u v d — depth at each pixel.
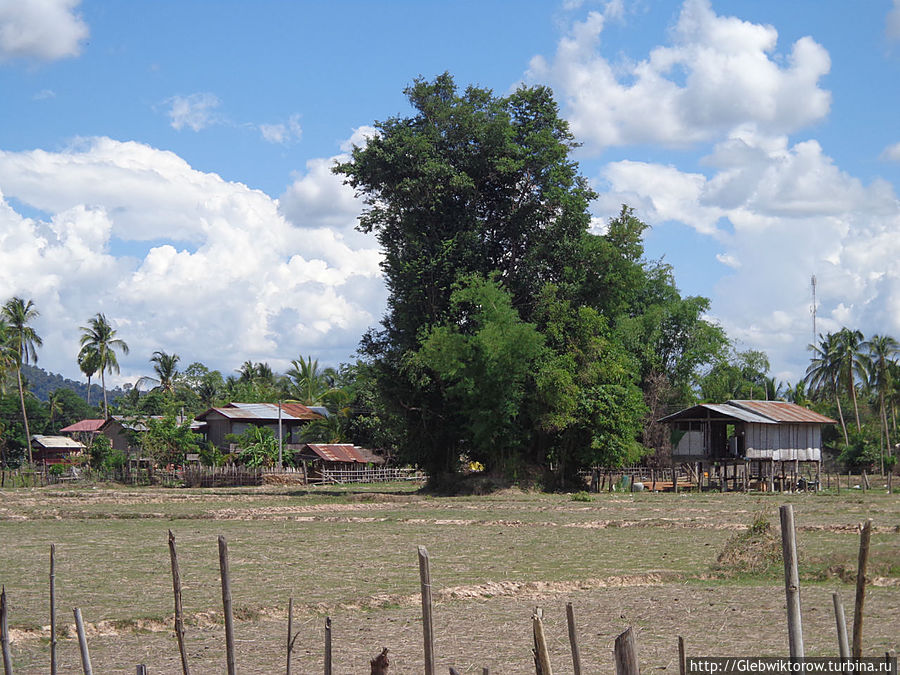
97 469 82.06
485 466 66.00
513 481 62.62
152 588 22.92
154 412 106.38
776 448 69.19
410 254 62.88
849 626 17.69
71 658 16.20
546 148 63.50
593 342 62.72
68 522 42.47
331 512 47.78
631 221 67.56
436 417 64.75
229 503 54.34
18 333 95.69
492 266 65.50
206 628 18.83
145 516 45.19
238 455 83.81
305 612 20.28
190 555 29.78
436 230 64.62
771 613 19.09
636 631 17.72
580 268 65.69
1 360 90.94
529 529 38.50
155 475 78.19
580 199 63.53
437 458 66.12
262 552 30.58
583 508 48.62
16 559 28.81
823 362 103.25
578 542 33.12
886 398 99.69
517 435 62.31
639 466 80.62
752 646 16.11
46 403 140.38
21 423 117.50
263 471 79.38
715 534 35.16
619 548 31.11
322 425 91.69
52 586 11.42
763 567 24.84
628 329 80.25
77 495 61.06
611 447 61.69
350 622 19.23
